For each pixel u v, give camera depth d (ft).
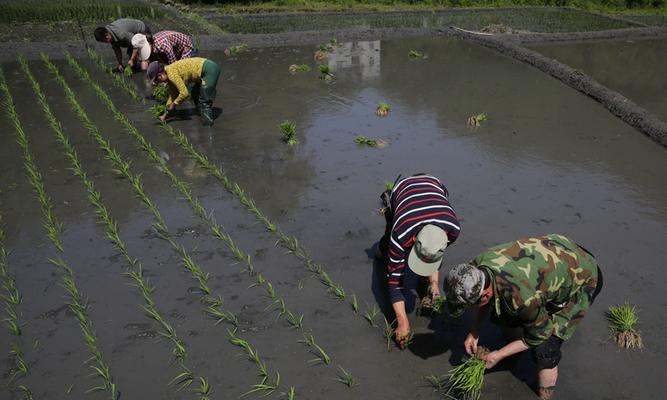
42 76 36.81
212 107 30.83
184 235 18.02
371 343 13.41
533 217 18.95
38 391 12.02
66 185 21.35
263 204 20.01
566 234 17.87
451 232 11.59
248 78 37.24
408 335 12.75
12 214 19.21
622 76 40.45
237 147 25.18
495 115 30.01
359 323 14.08
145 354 13.08
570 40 54.13
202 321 14.16
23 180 21.72
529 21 65.98
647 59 46.29
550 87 35.96
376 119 29.01
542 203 19.95
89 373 12.53
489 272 9.96
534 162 23.63
